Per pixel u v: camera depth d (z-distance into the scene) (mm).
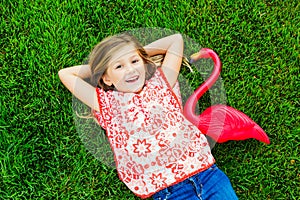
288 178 2133
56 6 2277
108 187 2109
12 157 2098
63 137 2139
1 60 2211
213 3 2311
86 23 2271
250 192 2125
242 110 2193
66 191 2104
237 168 2137
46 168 2117
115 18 2273
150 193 1944
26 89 2184
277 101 2211
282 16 2309
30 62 2201
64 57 2203
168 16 2285
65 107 2160
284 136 2170
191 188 1932
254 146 2150
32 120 2152
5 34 2248
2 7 2270
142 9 2283
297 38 2273
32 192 2090
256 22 2299
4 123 2129
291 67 2250
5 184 2080
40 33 2244
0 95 2166
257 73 2242
